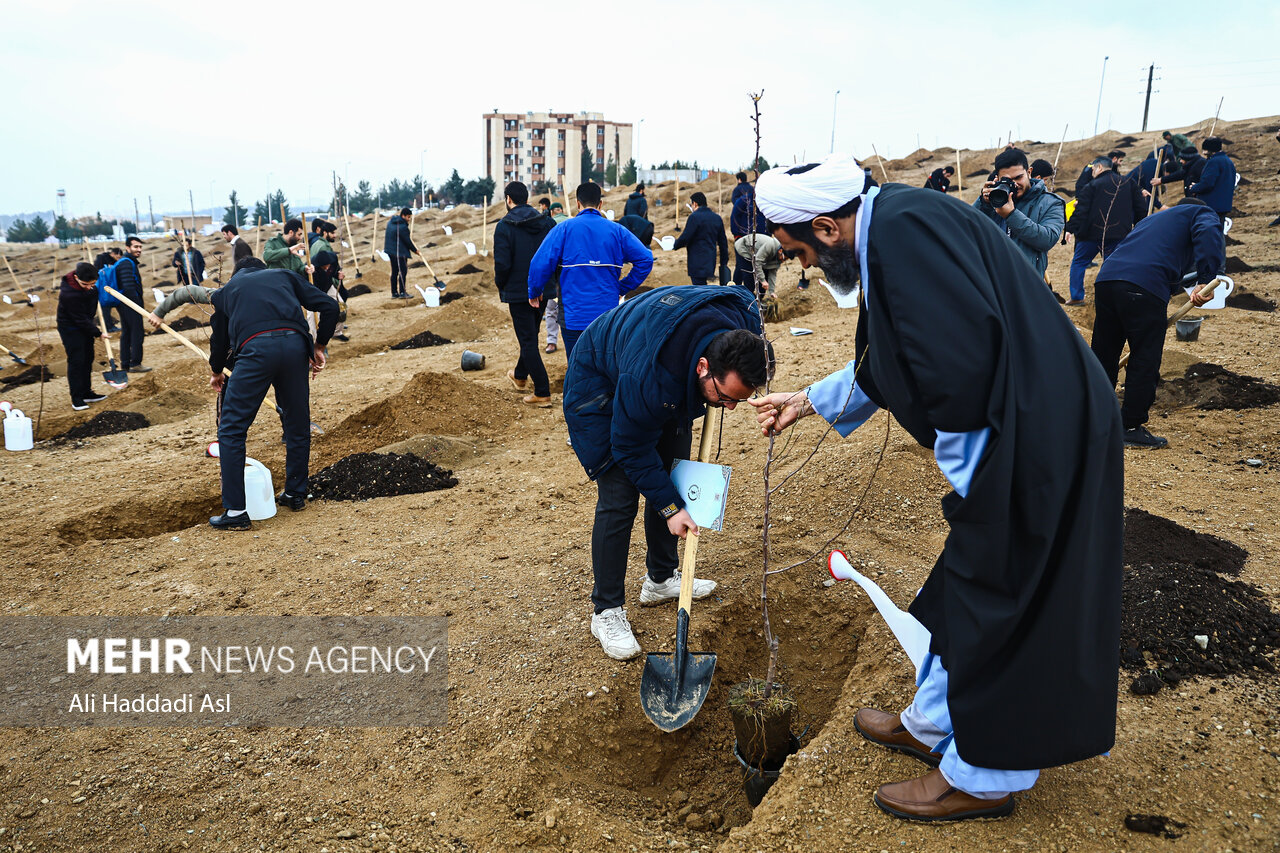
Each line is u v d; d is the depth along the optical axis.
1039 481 1.92
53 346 13.74
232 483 4.76
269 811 2.56
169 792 2.66
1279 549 3.63
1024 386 1.93
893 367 2.08
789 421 2.74
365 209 81.38
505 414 6.91
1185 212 4.84
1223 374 5.96
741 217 9.94
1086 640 2.01
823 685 3.30
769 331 9.45
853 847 2.21
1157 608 3.03
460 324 11.58
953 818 2.25
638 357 2.85
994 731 2.04
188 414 8.20
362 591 3.95
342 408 7.56
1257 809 2.23
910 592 3.49
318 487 5.53
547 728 2.86
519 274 6.86
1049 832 2.21
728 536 4.27
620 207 31.92
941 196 2.07
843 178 2.14
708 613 3.51
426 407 6.69
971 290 1.90
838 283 2.31
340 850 2.38
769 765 2.71
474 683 3.16
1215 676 2.80
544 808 2.56
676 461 3.13
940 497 4.31
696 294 2.96
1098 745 2.07
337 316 5.19
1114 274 4.92
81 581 4.21
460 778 2.66
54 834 2.50
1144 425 5.45
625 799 2.78
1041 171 6.33
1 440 7.50
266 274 4.93
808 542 4.05
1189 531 3.65
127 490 5.61
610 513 3.19
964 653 2.03
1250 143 21.28
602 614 3.26
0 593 4.09
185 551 4.54
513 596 3.82
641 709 3.07
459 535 4.60
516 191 6.82
